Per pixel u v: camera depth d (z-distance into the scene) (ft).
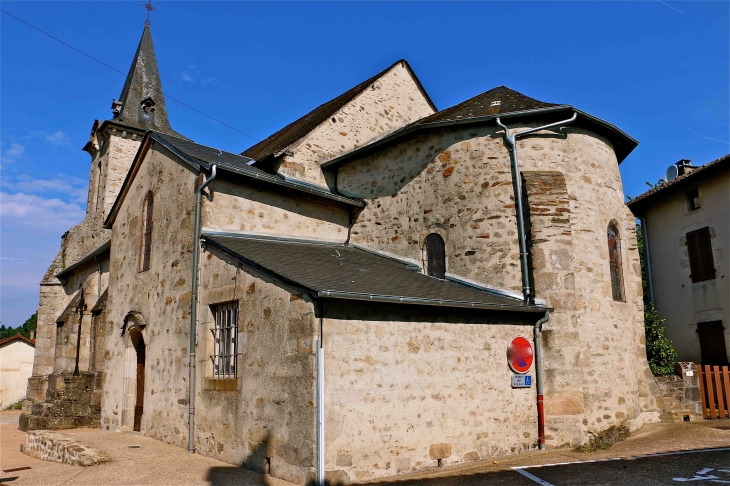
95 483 23.16
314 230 40.57
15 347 104.17
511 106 37.78
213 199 34.24
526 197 34.30
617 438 31.14
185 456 28.94
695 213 52.65
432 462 25.76
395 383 25.16
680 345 53.62
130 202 43.45
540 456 28.32
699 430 33.35
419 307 26.81
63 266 72.18
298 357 23.82
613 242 38.40
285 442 23.82
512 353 30.32
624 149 41.42
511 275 33.83
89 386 47.91
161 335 35.58
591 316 34.12
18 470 27.27
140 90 91.09
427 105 55.52
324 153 45.57
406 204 40.06
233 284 29.40
